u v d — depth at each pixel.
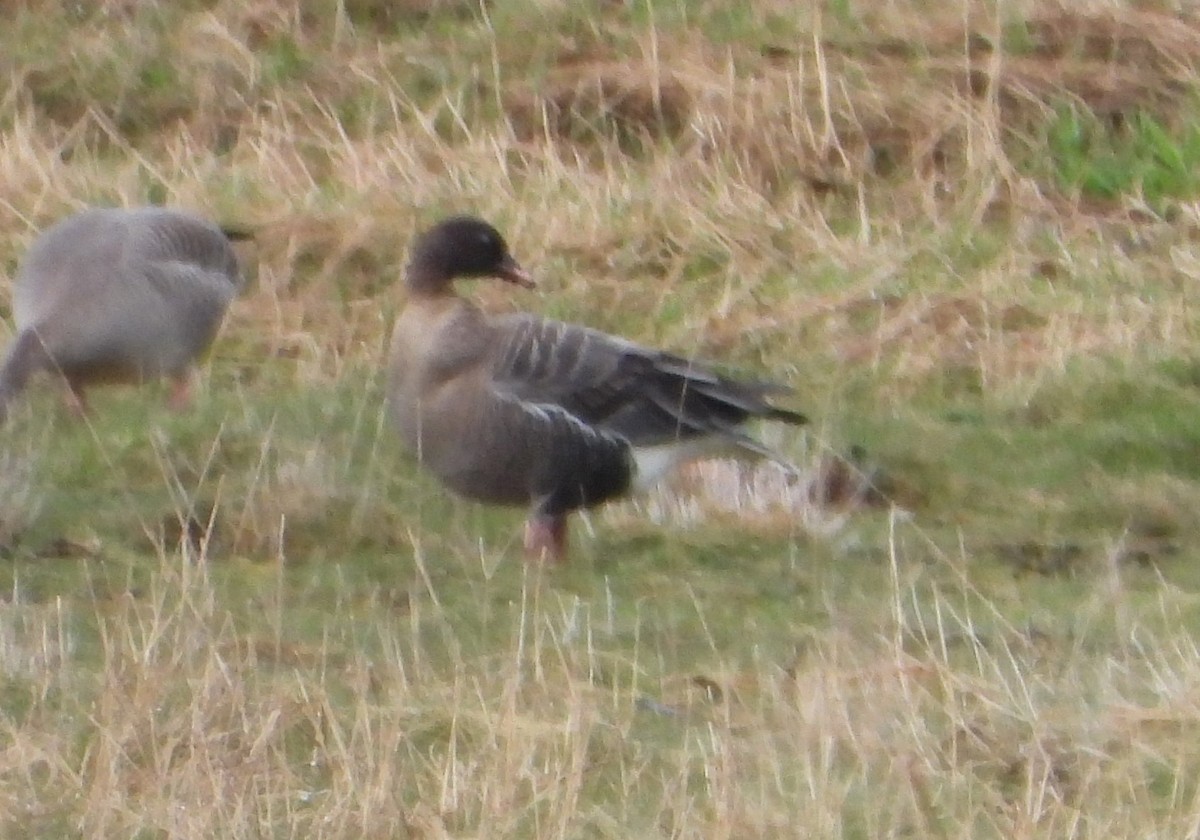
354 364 14.45
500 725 9.58
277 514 12.18
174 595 11.22
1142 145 17.16
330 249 15.71
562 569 11.91
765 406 12.22
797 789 9.20
